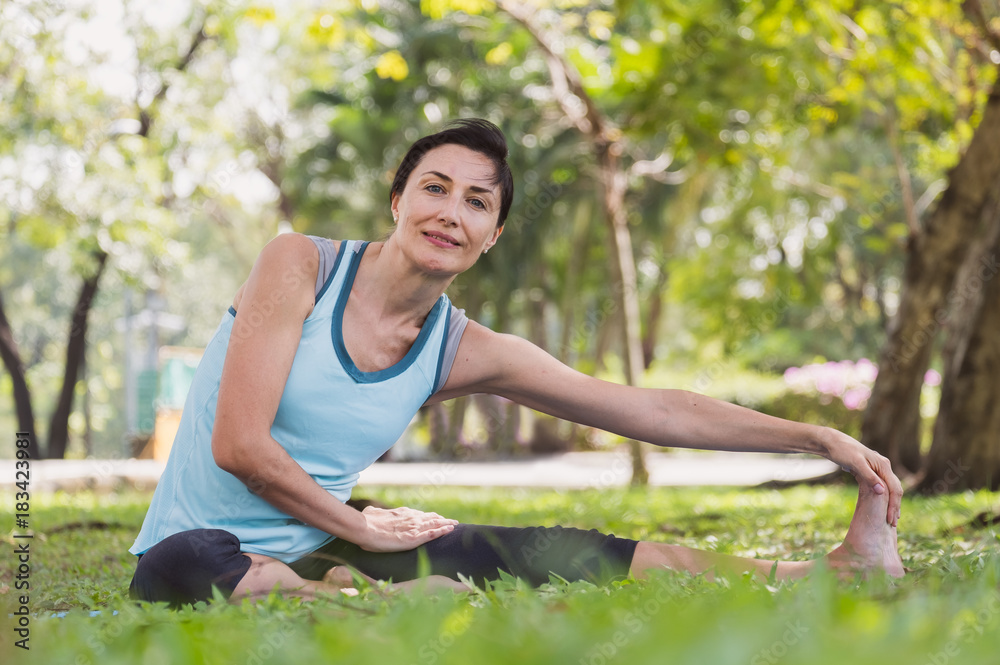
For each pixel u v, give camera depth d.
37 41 13.88
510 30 12.96
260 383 2.51
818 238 18.95
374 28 16.59
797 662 1.12
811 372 20.09
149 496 10.18
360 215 21.78
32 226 15.10
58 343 36.88
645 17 12.73
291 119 22.56
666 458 22.20
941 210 9.40
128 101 17.08
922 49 9.66
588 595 1.96
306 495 2.53
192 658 1.32
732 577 2.09
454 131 2.71
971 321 9.19
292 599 2.22
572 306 22.28
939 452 9.26
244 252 34.22
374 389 2.68
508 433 21.19
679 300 21.23
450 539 2.67
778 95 10.30
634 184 20.72
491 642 1.26
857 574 2.25
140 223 15.45
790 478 11.62
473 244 2.69
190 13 17.67
